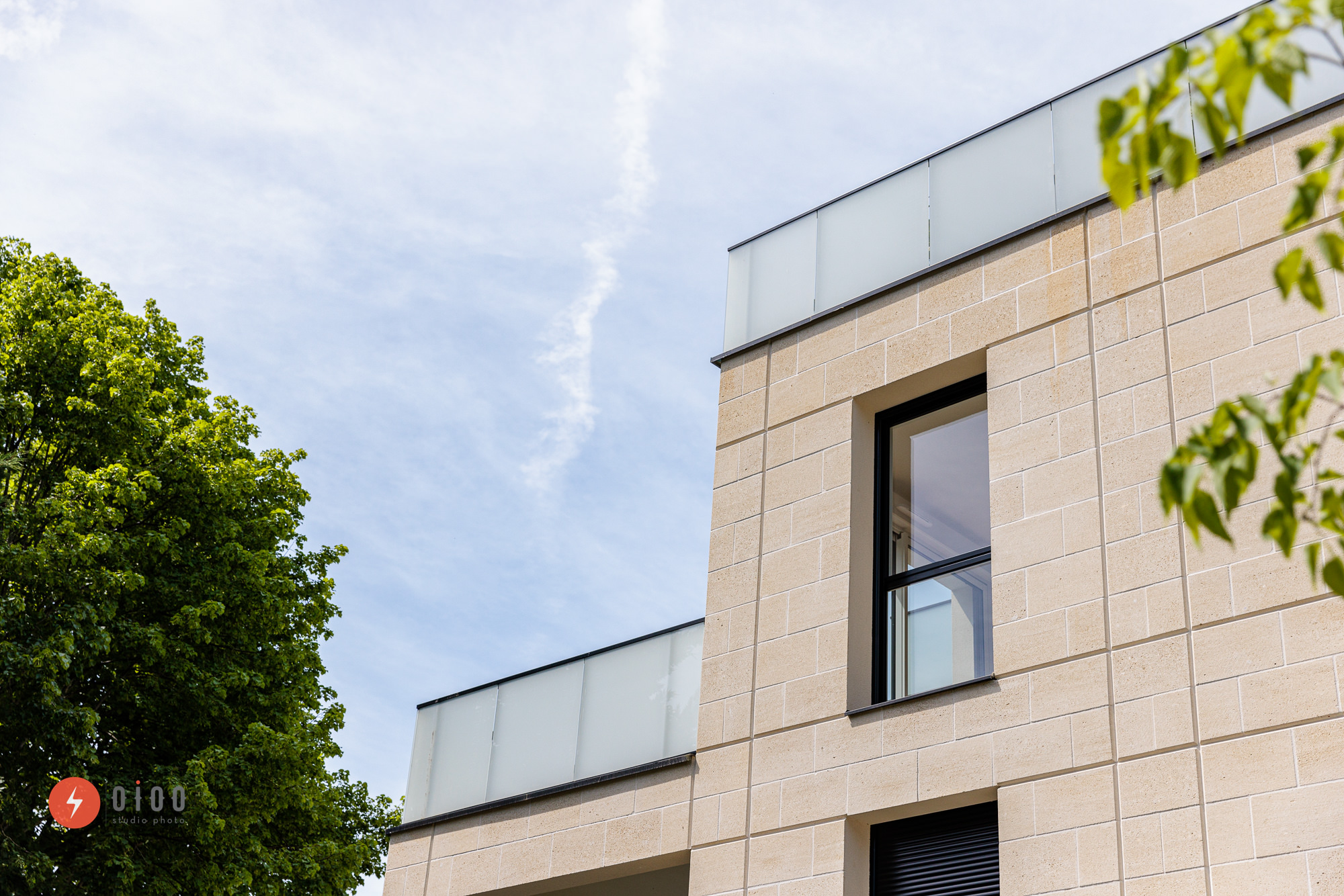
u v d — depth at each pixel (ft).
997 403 29.17
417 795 37.93
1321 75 26.94
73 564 52.95
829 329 33.94
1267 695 22.63
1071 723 24.95
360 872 74.49
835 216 35.40
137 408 59.21
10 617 51.52
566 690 36.17
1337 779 21.24
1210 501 8.89
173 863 55.47
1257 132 27.32
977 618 28.30
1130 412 26.71
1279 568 23.35
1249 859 21.71
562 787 34.01
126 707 57.98
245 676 59.00
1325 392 23.89
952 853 26.55
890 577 30.63
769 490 33.17
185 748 59.36
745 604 32.14
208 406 66.64
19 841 53.31
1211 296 26.53
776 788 29.30
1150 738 23.79
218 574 60.08
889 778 27.32
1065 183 30.45
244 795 57.77
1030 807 24.84
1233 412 9.15
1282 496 9.23
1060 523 26.89
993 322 30.17
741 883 28.91
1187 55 8.71
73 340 59.11
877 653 29.86
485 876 34.71
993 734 26.03
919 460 31.35
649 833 31.42
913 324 31.96
